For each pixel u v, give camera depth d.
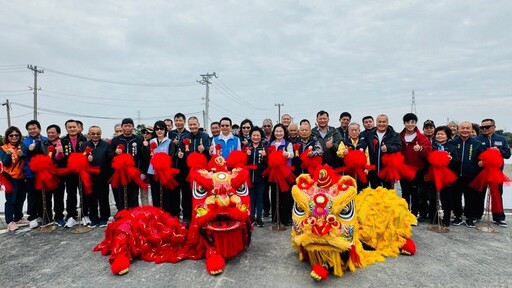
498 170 5.75
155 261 4.54
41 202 6.27
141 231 4.68
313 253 3.94
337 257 3.95
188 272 4.23
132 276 4.14
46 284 3.97
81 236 5.68
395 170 5.60
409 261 4.54
